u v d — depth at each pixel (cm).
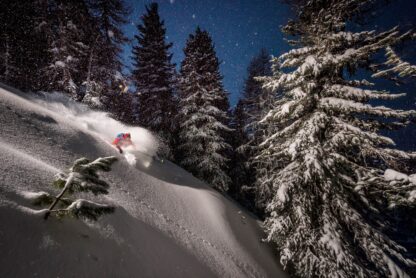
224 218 977
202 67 1928
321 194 782
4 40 1217
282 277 871
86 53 1585
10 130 535
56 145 616
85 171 322
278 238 842
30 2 1305
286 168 866
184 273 473
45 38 1391
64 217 338
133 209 555
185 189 1002
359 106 689
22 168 389
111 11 1719
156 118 1967
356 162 796
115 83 1700
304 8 794
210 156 1800
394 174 569
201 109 1783
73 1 1471
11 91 849
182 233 646
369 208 753
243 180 2375
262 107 1964
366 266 759
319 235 739
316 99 782
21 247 255
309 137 730
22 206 301
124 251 376
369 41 723
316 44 791
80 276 281
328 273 683
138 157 971
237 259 748
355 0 723
